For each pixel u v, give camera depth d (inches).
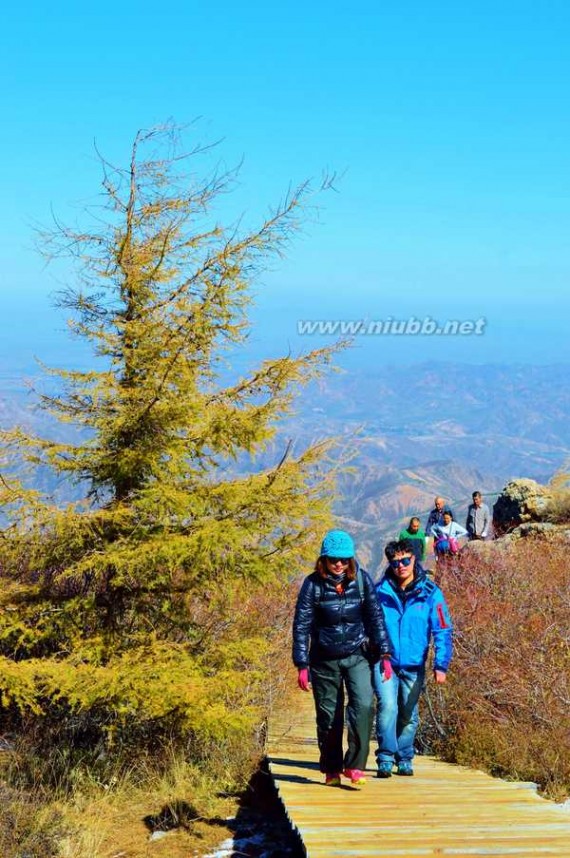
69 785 297.0
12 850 227.8
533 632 400.5
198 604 367.6
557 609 433.1
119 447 321.4
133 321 318.0
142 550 299.9
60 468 305.9
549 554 650.2
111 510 315.3
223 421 309.6
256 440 314.0
